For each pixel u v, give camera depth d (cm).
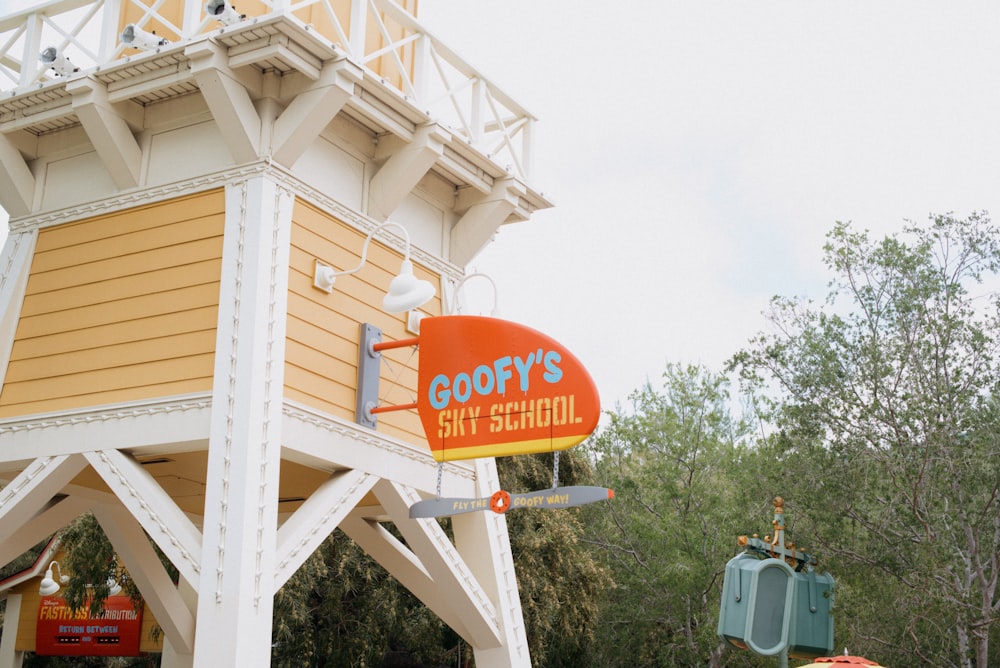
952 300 2039
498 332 1080
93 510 1330
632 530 2958
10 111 1211
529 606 2400
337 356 1134
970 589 1878
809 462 2020
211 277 1079
